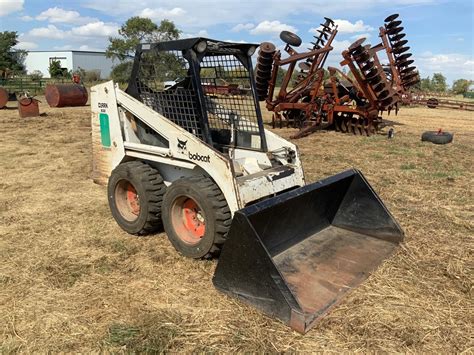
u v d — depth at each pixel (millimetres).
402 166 8148
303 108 12734
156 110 4551
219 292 3416
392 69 15570
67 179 6902
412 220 5137
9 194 6051
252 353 2736
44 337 2891
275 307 3062
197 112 4102
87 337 2887
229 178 3662
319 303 3230
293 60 12414
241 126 4773
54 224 4938
